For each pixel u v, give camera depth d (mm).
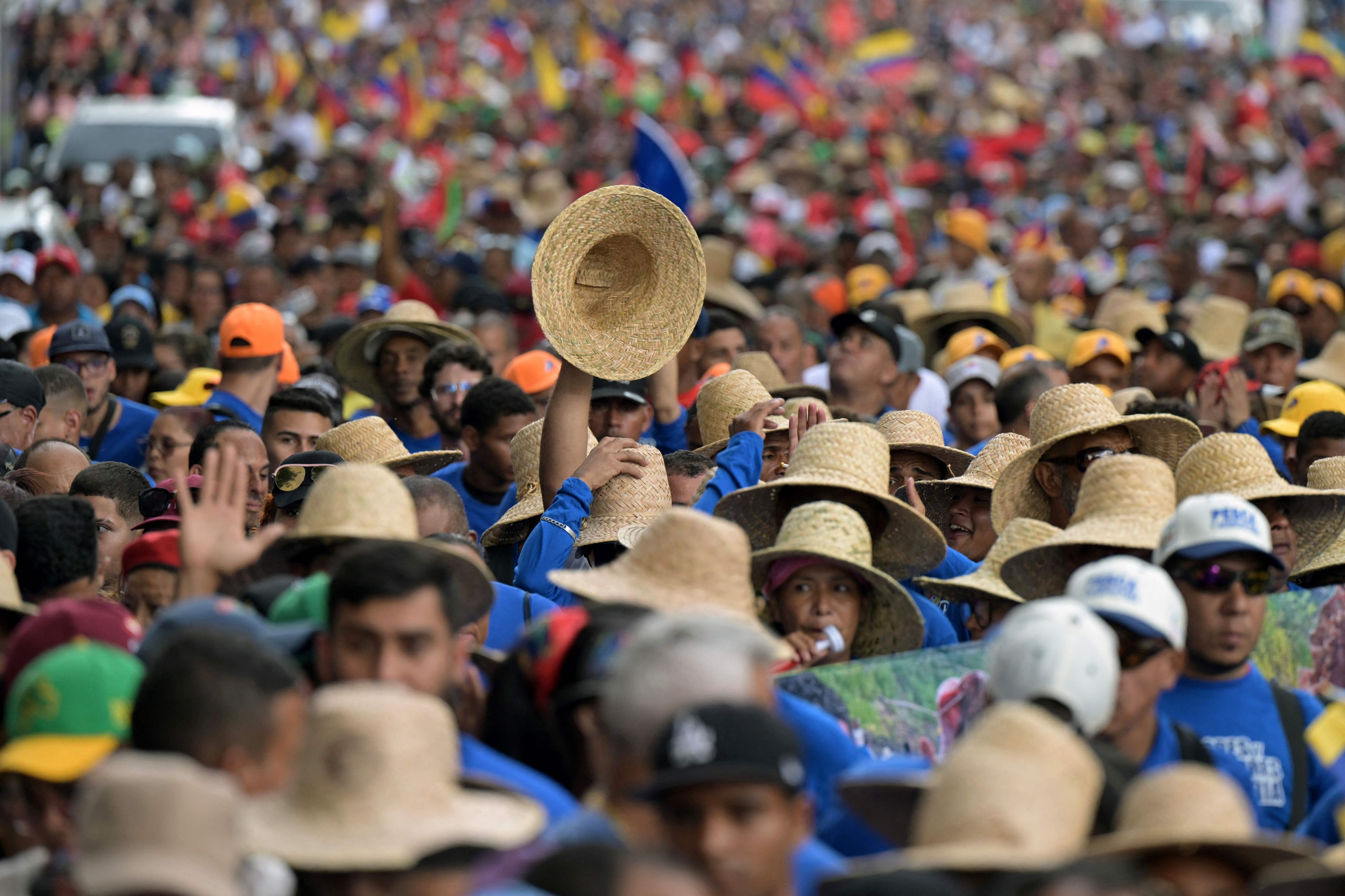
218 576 19109
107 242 67438
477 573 20031
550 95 141250
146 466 35625
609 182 106562
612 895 11570
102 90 129000
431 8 183000
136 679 15648
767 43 181250
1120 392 34781
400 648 16453
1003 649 16625
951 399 39812
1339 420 30891
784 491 23984
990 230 81500
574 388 26531
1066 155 114188
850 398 38781
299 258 59938
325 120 118188
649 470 26406
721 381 30938
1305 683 21812
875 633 22500
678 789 12617
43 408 33500
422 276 64062
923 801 14328
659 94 144125
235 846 12562
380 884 13984
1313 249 67875
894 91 159500
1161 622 17656
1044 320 53625
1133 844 13133
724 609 19453
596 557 25953
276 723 14820
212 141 93938
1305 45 131375
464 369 36344
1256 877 13461
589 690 16266
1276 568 19703
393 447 31078
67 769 14977
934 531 23344
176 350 45594
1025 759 13555
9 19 108062
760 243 79250
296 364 41375
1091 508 22828
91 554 21719
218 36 152625
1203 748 18344
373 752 14227
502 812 14734
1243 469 24734
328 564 20125
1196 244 70125
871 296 59719
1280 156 96750
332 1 166500
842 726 19453
